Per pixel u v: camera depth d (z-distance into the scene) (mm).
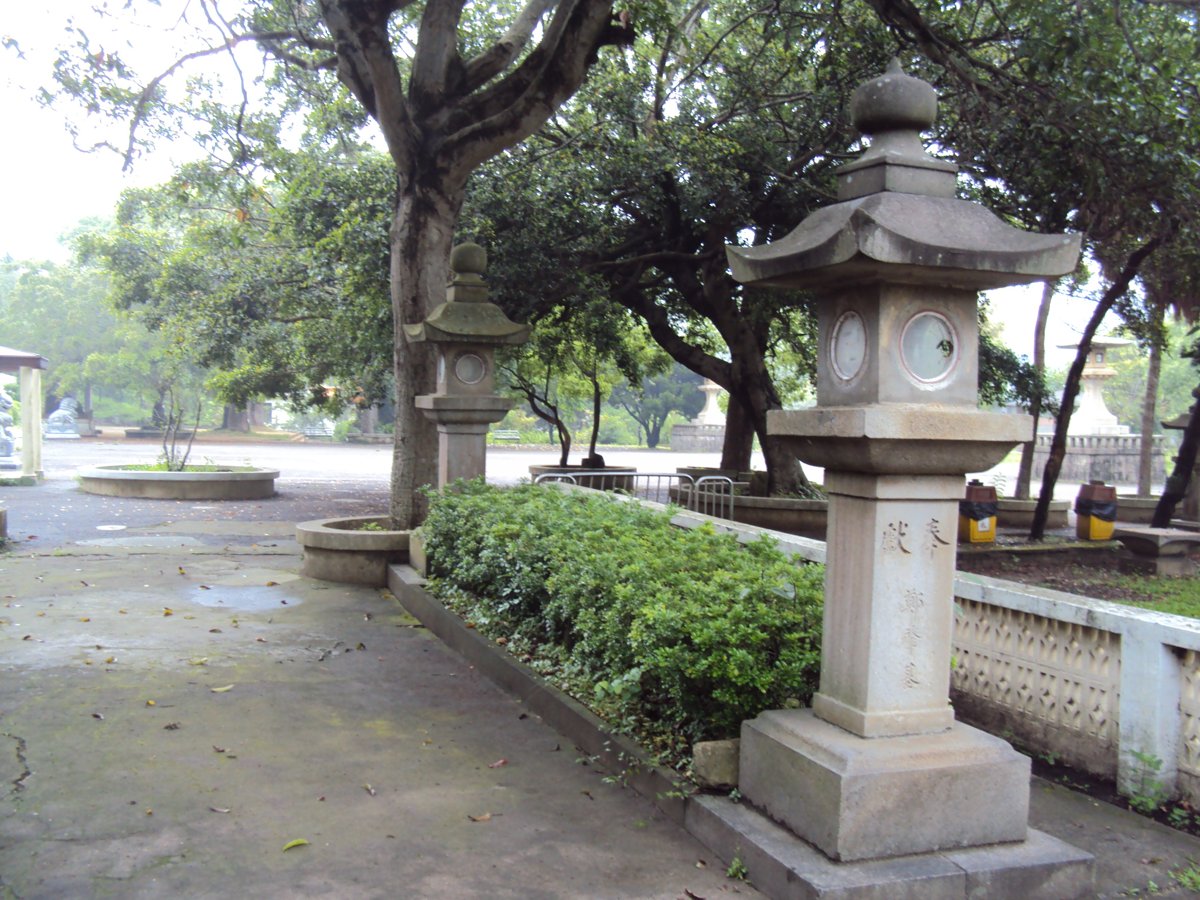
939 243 3264
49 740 4797
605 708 4926
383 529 10211
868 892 3176
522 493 8133
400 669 6383
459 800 4215
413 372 9984
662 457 36719
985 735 3604
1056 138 10031
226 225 19484
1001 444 3459
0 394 25312
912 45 10617
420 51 9797
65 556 10797
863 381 3514
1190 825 4059
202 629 7312
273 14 12711
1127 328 13398
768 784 3697
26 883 3359
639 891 3426
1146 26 9914
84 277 46219
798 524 14648
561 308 16844
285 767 4543
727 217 13758
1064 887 3416
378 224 12859
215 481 17797
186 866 3521
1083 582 10461
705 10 14969
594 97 13375
